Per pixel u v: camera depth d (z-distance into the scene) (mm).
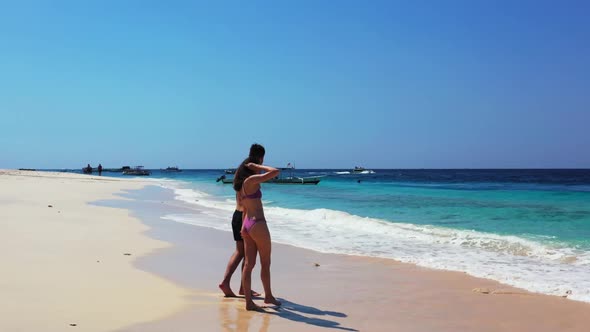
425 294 6199
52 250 8148
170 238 10680
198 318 4836
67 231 10586
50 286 5742
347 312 5309
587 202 21703
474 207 19688
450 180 74125
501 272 7652
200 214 16969
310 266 8094
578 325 4965
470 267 8070
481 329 4809
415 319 5098
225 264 7867
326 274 7445
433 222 15023
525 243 10570
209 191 36000
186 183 55625
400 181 68062
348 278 7160
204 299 5633
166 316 4840
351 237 11875
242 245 5895
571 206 19703
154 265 7531
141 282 6277
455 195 28000
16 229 10391
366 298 5957
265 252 5469
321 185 50438
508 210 18219
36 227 10891
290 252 9570
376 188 41031
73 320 4508
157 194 29844
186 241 10320
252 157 5750
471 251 9789
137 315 4805
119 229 11578
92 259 7602
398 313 5316
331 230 13250
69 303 5070
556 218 15609
